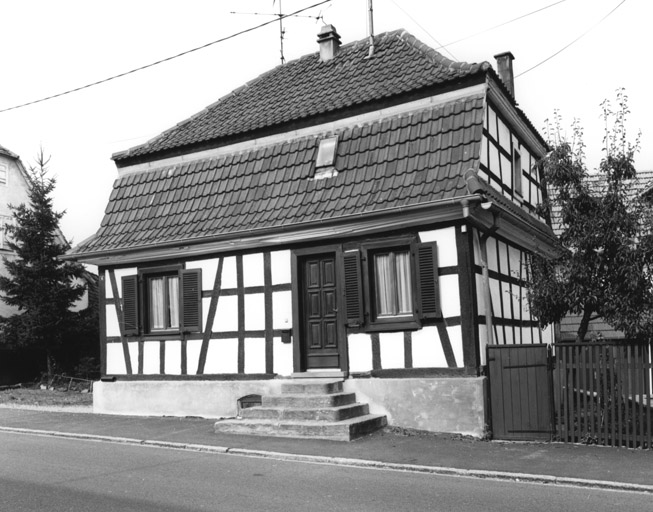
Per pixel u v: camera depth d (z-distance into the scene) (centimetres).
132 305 1389
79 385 2052
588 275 1023
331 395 1084
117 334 1414
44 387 2061
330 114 1285
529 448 938
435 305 1080
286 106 1399
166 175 1460
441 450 928
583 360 968
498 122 1280
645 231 1006
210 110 1581
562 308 1066
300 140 1312
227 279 1291
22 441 1081
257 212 1265
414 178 1128
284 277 1231
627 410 933
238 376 1263
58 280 2142
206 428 1153
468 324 1058
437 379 1069
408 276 1136
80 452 971
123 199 1489
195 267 1331
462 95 1171
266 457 920
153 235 1359
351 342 1162
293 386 1136
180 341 1334
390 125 1213
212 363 1294
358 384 1140
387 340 1128
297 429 1040
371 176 1180
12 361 2206
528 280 1205
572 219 1048
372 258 1162
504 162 1298
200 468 846
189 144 1431
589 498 685
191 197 1390
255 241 1232
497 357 1022
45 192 2170
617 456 871
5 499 695
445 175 1103
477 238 1107
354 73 1400
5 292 2208
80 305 2547
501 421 1011
